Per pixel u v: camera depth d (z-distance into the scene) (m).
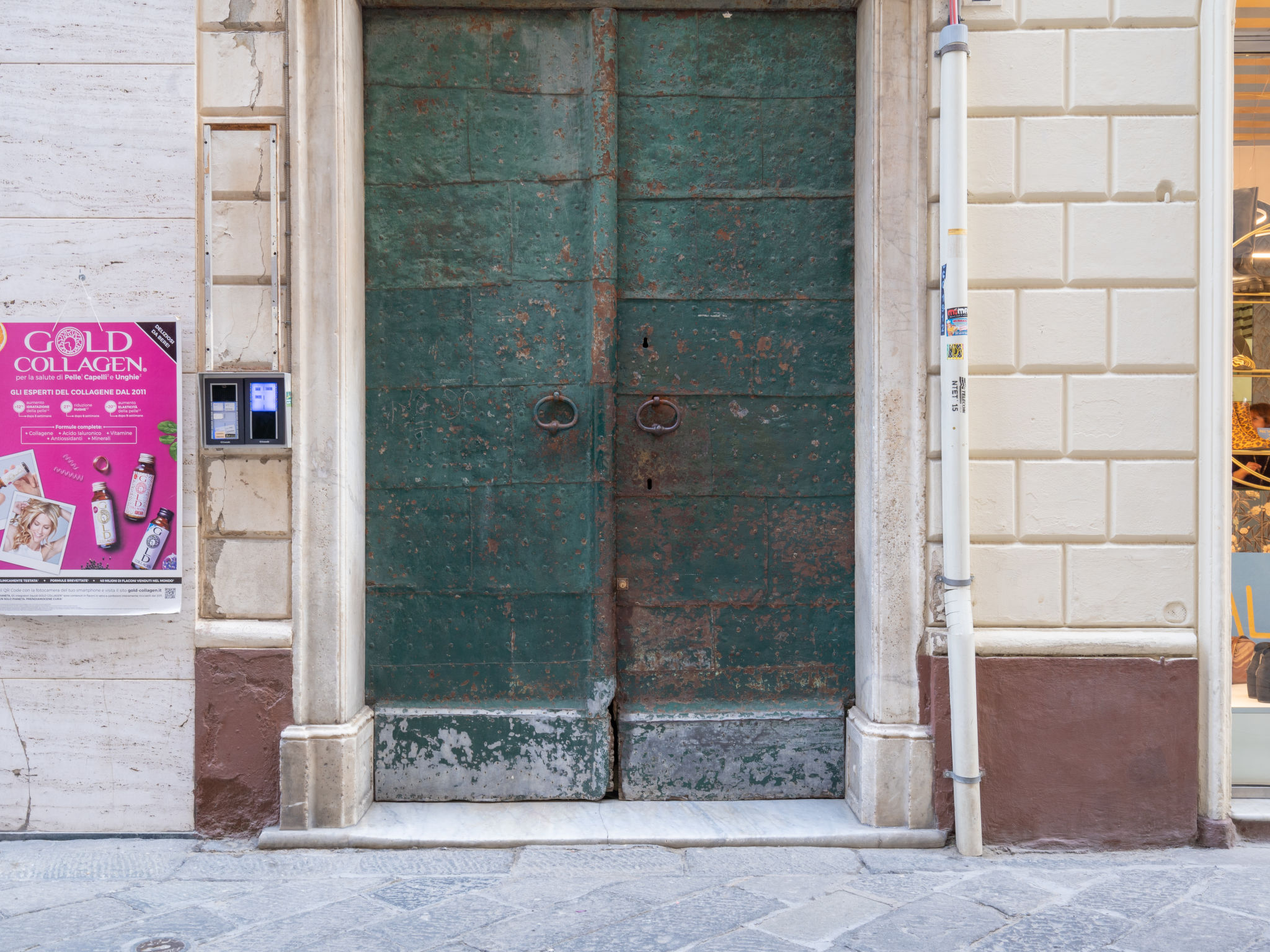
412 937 2.56
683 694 3.56
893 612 3.29
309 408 3.26
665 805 3.47
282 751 3.20
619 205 3.53
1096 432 3.23
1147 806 3.23
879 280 3.27
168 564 3.25
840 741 3.52
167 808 3.27
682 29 3.50
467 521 3.53
